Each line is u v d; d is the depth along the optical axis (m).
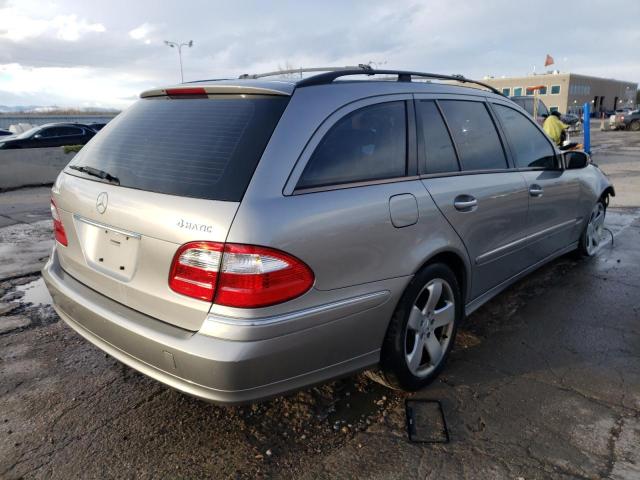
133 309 2.37
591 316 3.89
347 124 2.49
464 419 2.66
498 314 3.97
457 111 3.25
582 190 4.68
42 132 17.14
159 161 2.41
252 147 2.20
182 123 2.54
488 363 3.23
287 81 2.50
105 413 2.74
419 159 2.83
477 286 3.34
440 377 3.07
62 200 2.80
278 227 2.06
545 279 4.69
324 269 2.22
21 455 2.42
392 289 2.54
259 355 2.04
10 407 2.79
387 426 2.62
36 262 5.45
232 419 2.69
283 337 2.10
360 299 2.38
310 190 2.23
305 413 2.74
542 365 3.20
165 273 2.18
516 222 3.62
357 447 2.47
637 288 4.43
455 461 2.36
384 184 2.56
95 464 2.37
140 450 2.46
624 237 6.05
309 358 2.24
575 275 4.77
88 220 2.59
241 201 2.05
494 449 2.43
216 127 2.39
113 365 3.24
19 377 3.09
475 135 3.35
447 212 2.87
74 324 2.71
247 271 2.00
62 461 2.38
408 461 2.37
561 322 3.80
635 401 2.80
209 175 2.19
